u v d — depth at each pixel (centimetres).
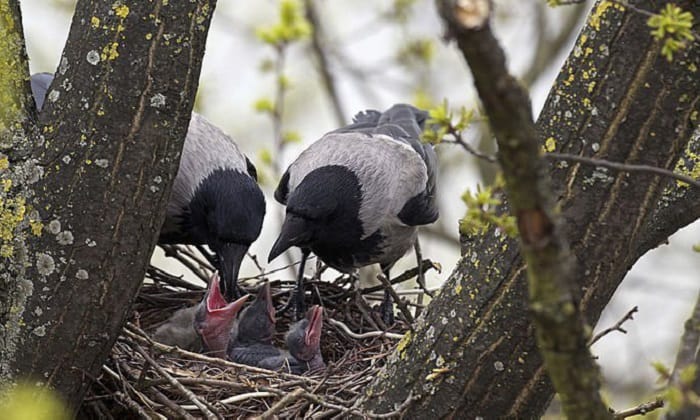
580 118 816
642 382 1562
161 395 1016
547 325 580
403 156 1519
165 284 1465
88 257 889
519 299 852
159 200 899
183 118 898
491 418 883
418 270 1414
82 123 888
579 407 607
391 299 1410
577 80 820
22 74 914
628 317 757
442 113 612
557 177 823
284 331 1472
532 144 536
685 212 964
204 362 1134
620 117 807
